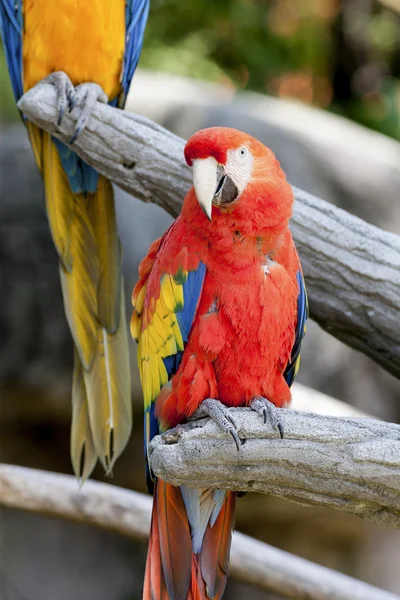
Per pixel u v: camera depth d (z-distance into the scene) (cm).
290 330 512
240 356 499
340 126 1289
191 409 502
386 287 643
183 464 469
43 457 1130
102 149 664
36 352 1059
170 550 516
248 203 484
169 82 1337
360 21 1670
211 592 522
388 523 477
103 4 680
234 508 530
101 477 1116
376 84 1677
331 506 477
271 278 495
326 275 653
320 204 662
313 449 457
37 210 1073
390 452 448
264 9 1644
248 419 468
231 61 1612
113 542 1283
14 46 723
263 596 1281
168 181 660
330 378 1081
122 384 683
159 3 1588
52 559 1254
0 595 1225
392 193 1173
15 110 1282
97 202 696
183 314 501
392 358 664
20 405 1084
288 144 1163
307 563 692
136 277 1034
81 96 667
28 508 707
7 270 1058
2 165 1094
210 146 483
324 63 1667
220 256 492
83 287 693
